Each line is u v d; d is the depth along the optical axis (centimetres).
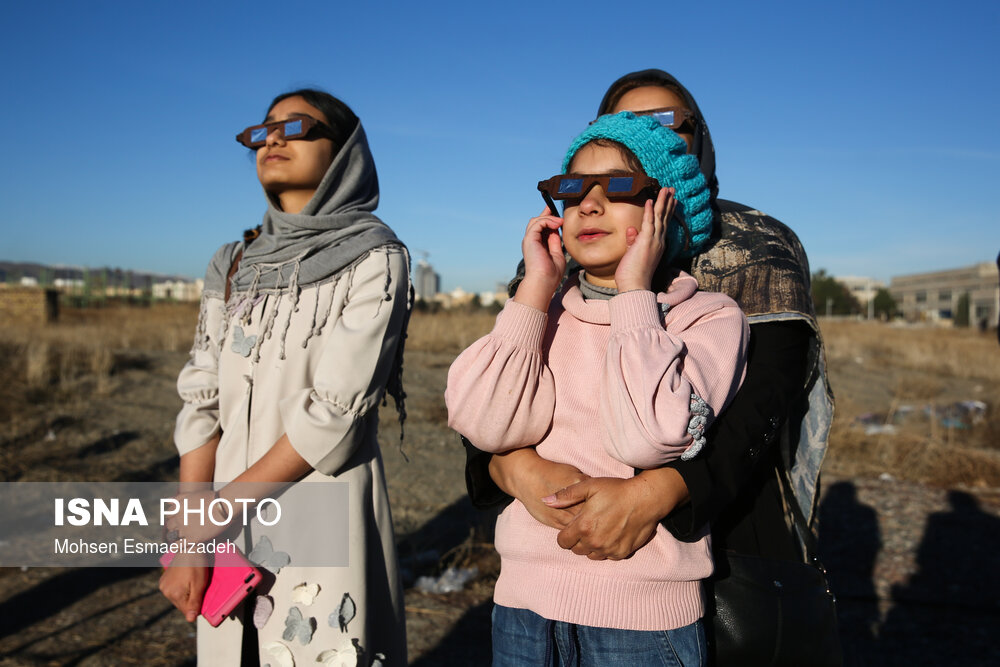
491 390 163
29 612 381
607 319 171
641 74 225
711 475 153
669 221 175
